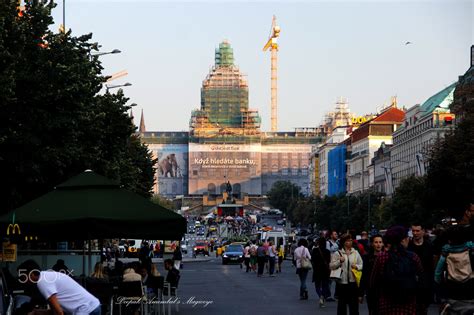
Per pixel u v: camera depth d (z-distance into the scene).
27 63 106.88
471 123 182.62
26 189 109.62
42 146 105.81
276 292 121.19
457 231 48.50
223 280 160.62
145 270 82.94
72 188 62.44
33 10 111.06
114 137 145.25
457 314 48.50
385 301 44.66
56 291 43.59
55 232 59.25
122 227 59.62
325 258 92.62
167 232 60.66
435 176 185.00
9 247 73.50
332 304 96.75
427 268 66.12
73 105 107.50
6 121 103.19
